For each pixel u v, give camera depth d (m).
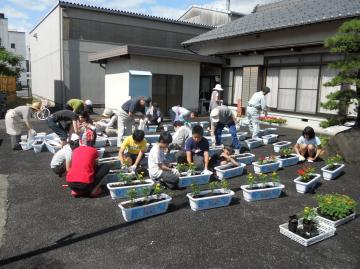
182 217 4.12
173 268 3.06
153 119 10.06
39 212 4.20
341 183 5.48
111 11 15.93
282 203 4.62
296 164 6.59
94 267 3.05
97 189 4.73
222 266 3.10
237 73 13.72
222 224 3.95
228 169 5.64
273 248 3.43
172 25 17.78
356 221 4.09
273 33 11.55
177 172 5.18
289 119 11.37
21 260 3.15
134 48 11.69
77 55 15.73
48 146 7.43
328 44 6.62
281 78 11.66
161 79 13.04
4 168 6.07
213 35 13.65
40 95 21.86
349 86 9.52
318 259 3.24
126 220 3.97
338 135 6.87
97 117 14.12
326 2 11.62
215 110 7.41
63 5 14.97
